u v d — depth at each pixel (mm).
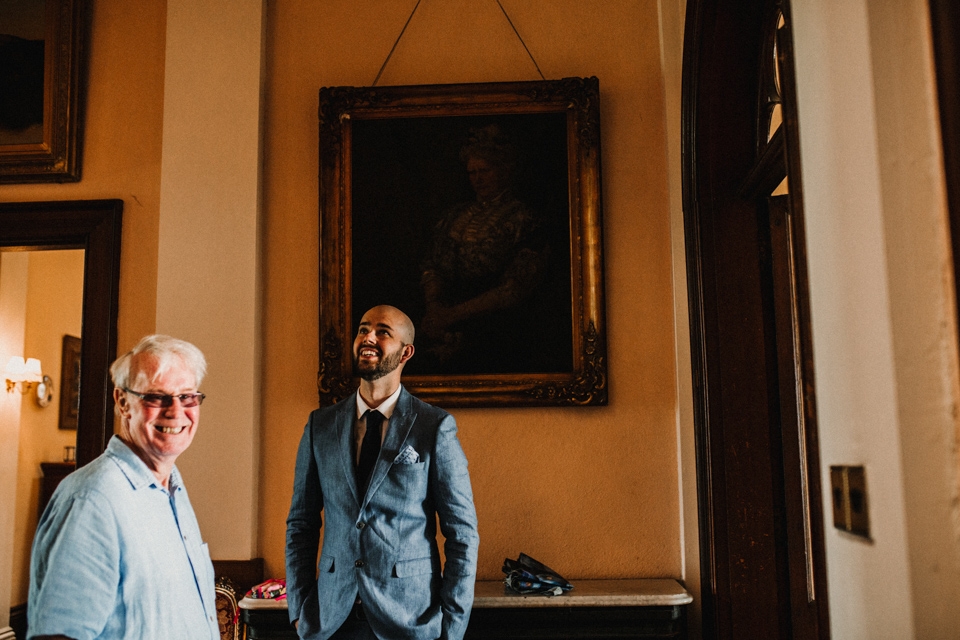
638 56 3615
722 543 3041
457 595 2482
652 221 3500
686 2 3266
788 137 1767
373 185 3566
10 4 3787
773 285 3104
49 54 3729
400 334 2729
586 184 3475
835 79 1507
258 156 3600
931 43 1290
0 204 3674
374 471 2566
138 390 1772
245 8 3695
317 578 2703
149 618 1646
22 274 5359
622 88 3598
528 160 3533
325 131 3584
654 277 3467
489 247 3492
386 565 2496
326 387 3412
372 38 3723
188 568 1825
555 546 3344
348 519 2564
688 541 3252
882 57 1344
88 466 1726
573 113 3527
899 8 1331
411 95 3584
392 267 3516
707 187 3213
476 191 3533
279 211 3629
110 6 3826
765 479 3055
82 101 3762
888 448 1314
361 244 3535
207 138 3611
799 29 1697
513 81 3594
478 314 3461
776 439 3068
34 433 5977
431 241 3521
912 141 1305
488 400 3385
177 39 3695
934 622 1225
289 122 3688
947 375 1245
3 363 5180
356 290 3508
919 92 1304
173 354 1814
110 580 1577
